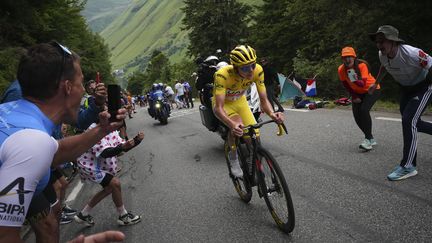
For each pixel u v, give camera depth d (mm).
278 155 6504
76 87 1846
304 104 12188
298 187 4742
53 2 14953
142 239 3980
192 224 4141
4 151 1505
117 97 2064
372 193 4176
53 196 3186
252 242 3518
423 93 4449
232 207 4461
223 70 4328
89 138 2033
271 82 10953
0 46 11578
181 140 9922
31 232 4688
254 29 33094
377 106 10359
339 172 5070
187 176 6137
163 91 15133
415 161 4500
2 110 1664
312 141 7117
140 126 15516
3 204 1436
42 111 1757
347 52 5652
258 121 7344
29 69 1710
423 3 14414
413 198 3885
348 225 3535
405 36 15648
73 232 4500
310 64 21953
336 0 17875
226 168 6281
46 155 1557
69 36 17375
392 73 4621
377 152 5688
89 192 6055
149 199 5238
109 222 4613
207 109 6988
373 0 16203
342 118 8984
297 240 3414
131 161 8117
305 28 26266
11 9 12734
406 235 3207
